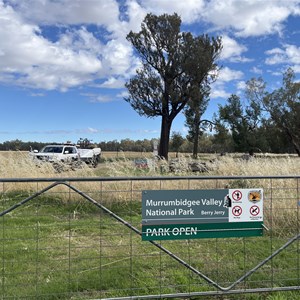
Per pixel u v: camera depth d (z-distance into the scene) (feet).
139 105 157.69
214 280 16.28
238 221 14.75
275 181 28.63
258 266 15.33
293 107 203.00
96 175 37.93
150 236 14.20
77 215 27.17
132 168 38.32
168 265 18.17
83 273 17.16
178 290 15.21
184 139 197.67
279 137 212.64
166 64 155.53
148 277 16.58
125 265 18.28
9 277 16.66
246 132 204.33
